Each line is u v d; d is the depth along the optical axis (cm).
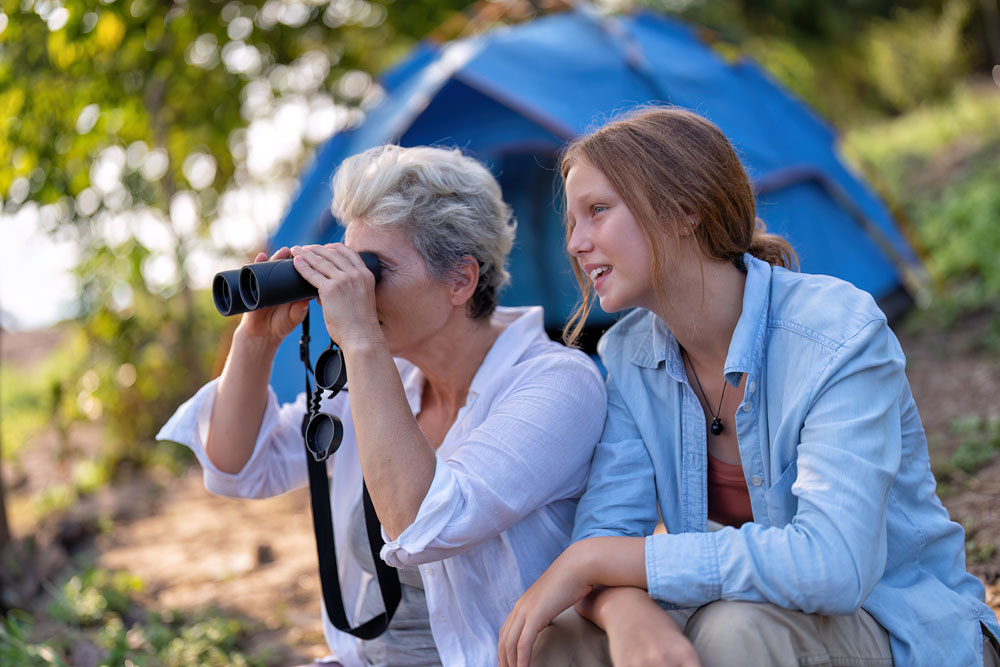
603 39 648
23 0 603
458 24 730
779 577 197
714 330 235
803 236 683
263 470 292
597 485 245
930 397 607
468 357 266
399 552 224
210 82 805
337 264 237
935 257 856
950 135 1245
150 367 845
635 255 224
